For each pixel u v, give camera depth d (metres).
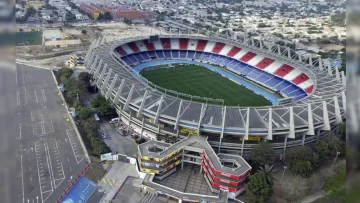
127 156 115.31
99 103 150.12
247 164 104.88
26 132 130.50
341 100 139.38
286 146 123.62
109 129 139.12
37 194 96.62
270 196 94.62
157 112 122.94
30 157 114.25
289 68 196.62
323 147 114.81
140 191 102.25
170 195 97.69
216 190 102.25
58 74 191.88
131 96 134.00
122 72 161.88
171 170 111.94
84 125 130.88
